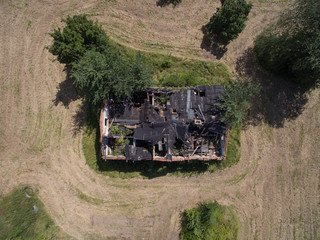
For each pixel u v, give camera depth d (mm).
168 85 20797
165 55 21391
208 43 21453
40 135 21562
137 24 21719
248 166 21375
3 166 21516
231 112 17875
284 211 21391
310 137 21312
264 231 21328
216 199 21344
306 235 21250
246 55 21344
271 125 21328
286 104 21281
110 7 21781
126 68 17625
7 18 21766
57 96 21594
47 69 21578
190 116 19062
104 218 21500
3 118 21516
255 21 21453
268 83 21281
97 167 21375
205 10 21500
